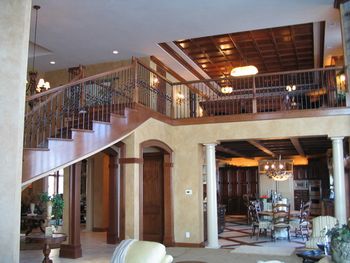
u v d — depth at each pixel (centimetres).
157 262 407
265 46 1106
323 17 852
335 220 694
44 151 576
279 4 784
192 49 1113
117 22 855
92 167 1241
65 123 749
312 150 1345
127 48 1016
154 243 423
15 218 482
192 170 966
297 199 1641
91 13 808
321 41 1038
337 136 845
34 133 671
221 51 1138
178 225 960
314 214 1599
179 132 990
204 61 1223
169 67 1184
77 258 765
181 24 874
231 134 936
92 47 1005
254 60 1230
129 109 776
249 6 790
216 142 952
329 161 1319
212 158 956
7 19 507
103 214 1213
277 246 932
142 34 925
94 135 670
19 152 495
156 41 970
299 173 1659
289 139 980
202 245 935
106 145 696
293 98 1135
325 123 857
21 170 502
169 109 1084
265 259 773
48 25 863
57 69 1185
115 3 765
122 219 803
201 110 1209
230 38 1038
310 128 867
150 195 1002
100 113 740
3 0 509
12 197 481
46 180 1375
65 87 637
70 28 883
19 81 502
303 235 1086
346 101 844
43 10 788
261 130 909
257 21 865
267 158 1702
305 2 779
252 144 1118
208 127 960
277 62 1250
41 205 1004
